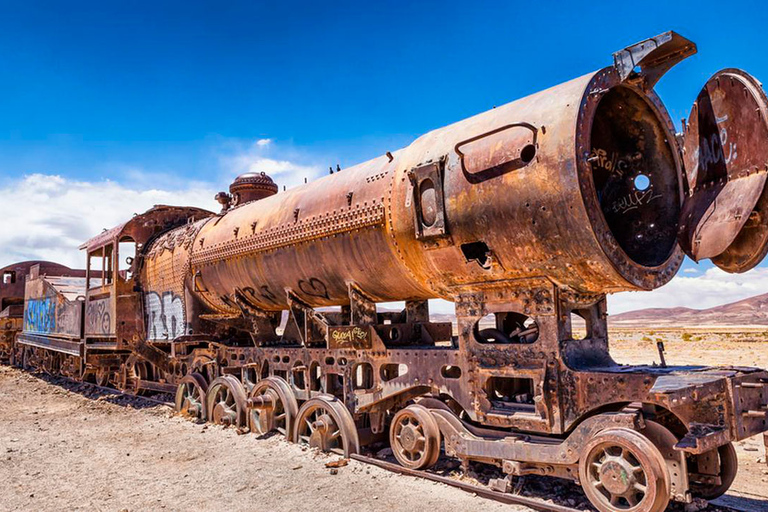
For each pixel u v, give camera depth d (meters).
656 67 4.57
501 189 4.63
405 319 7.06
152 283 10.52
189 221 10.28
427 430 5.41
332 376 7.11
